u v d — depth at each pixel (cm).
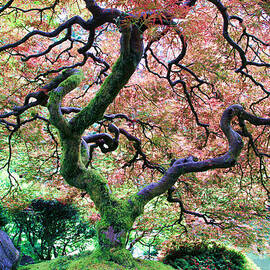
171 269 249
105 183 280
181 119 517
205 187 526
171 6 132
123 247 251
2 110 451
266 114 463
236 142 261
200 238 553
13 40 448
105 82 230
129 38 190
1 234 393
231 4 265
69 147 263
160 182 284
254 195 549
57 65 488
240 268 595
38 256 634
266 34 372
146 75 540
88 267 226
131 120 466
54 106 236
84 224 678
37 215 629
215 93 492
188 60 468
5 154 580
